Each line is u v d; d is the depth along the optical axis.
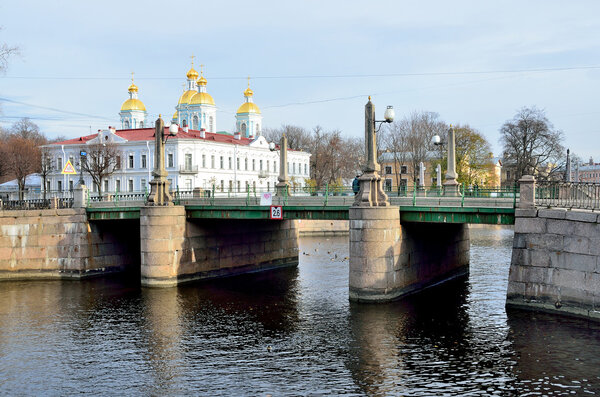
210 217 37.88
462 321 27.12
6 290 37.47
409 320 27.58
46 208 44.56
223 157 93.31
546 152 82.06
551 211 26.52
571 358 21.44
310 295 34.47
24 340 25.84
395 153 88.12
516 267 27.64
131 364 22.52
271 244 46.84
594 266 25.02
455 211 29.98
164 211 37.25
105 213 41.53
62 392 19.91
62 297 34.88
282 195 38.34
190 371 21.58
